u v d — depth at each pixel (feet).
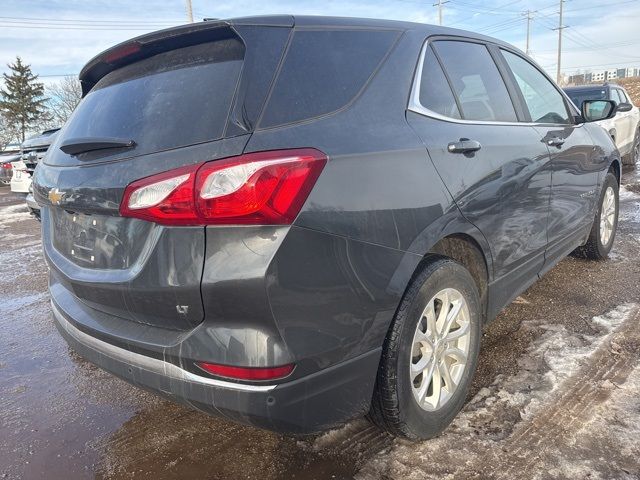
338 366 6.05
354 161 6.09
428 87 7.95
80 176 6.77
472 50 9.54
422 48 8.15
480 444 7.55
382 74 7.23
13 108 178.40
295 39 6.56
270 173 5.34
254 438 8.19
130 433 8.57
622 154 31.24
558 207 11.12
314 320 5.68
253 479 7.24
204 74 6.46
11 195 49.19
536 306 12.39
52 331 13.32
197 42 6.94
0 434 8.64
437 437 7.77
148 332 6.29
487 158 8.33
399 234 6.52
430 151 7.22
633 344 10.16
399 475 7.02
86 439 8.45
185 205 5.49
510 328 11.30
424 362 7.42
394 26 7.99
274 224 5.39
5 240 26.09
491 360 9.97
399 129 6.98
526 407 8.34
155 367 6.12
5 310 15.11
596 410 8.13
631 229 19.25
